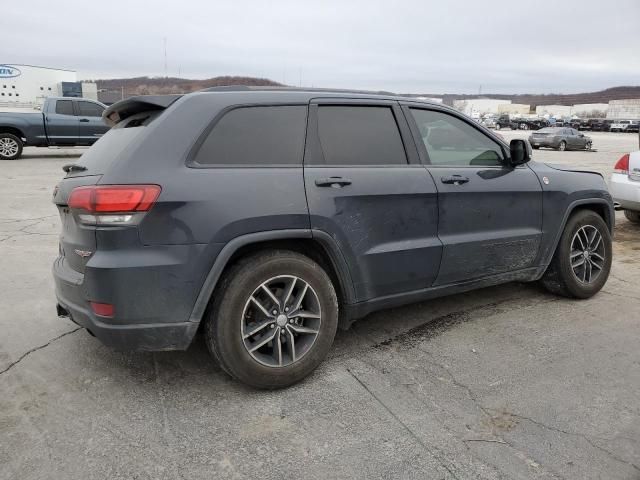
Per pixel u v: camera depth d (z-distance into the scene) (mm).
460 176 3672
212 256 2766
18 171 13164
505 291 4805
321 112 3264
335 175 3150
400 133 3537
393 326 3984
